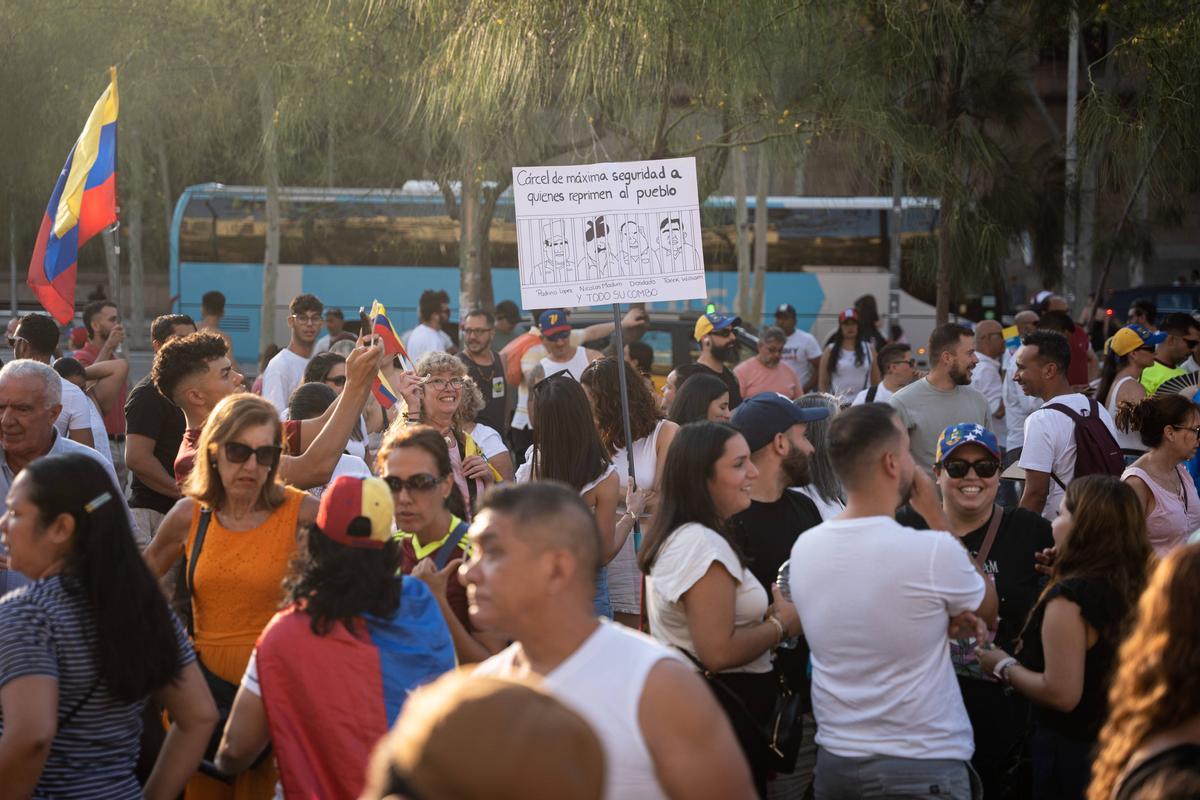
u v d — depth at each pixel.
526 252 6.57
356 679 3.35
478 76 11.34
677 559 4.04
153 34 16.59
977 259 12.60
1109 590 4.05
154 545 4.40
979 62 12.71
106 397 8.80
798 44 11.65
